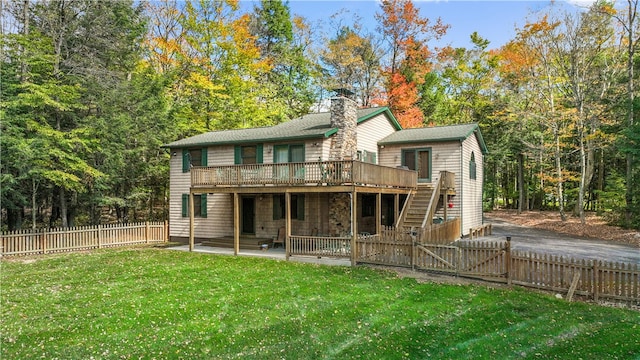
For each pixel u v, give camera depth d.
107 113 23.00
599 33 24.59
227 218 21.19
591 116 25.17
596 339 7.09
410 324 8.02
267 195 20.31
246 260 15.42
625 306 9.02
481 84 37.81
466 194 21.97
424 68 36.97
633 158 21.22
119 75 23.88
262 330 7.79
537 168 38.09
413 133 23.66
